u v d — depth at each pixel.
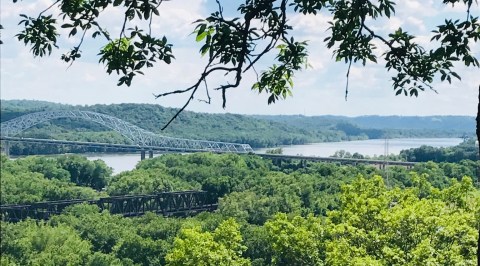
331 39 11.55
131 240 93.44
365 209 39.72
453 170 169.12
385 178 166.75
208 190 166.88
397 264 33.81
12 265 87.44
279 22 9.77
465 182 42.59
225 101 9.28
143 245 92.69
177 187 177.38
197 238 49.91
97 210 128.38
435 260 32.31
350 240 38.97
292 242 48.47
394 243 37.28
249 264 50.72
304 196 157.88
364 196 42.12
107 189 184.38
